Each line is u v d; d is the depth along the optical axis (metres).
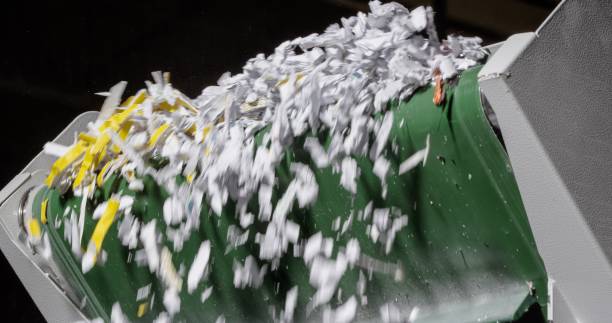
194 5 3.66
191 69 3.71
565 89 1.41
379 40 1.63
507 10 3.37
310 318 1.79
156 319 2.03
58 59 3.79
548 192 1.36
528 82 1.36
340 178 1.64
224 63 3.67
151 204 1.92
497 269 1.51
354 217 1.65
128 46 3.74
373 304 1.71
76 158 2.09
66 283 2.21
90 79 3.80
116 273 2.05
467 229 1.52
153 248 1.91
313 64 1.74
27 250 2.23
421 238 1.58
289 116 1.70
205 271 1.91
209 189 1.74
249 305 1.87
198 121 1.86
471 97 1.42
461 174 1.48
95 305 2.15
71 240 2.08
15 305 3.86
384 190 1.59
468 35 3.36
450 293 1.59
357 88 1.61
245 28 3.64
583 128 1.42
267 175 1.70
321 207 1.69
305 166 1.68
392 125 1.54
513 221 1.46
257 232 1.79
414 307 1.65
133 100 2.05
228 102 1.80
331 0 3.52
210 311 1.94
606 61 1.51
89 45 3.77
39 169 2.36
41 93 3.80
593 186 1.39
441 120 1.47
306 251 1.71
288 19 3.60
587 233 1.34
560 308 1.41
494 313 1.48
